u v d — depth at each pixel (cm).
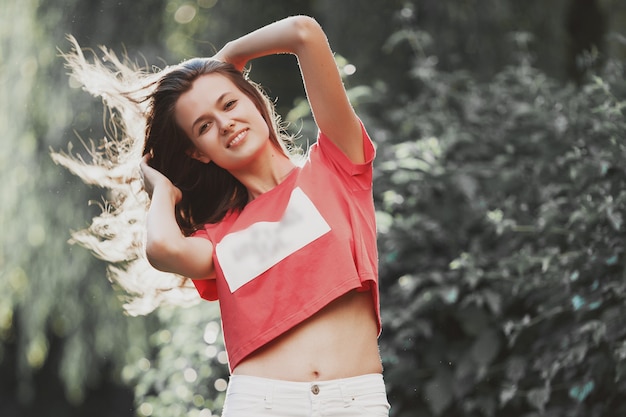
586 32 742
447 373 429
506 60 621
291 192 269
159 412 521
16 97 779
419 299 428
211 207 295
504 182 462
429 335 426
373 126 549
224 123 269
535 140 465
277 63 816
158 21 788
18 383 995
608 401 391
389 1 629
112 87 301
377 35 628
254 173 277
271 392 251
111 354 756
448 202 467
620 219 374
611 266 393
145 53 763
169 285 312
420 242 459
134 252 313
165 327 647
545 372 382
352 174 272
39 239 766
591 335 390
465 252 450
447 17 615
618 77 439
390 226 461
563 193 448
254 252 263
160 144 289
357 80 623
